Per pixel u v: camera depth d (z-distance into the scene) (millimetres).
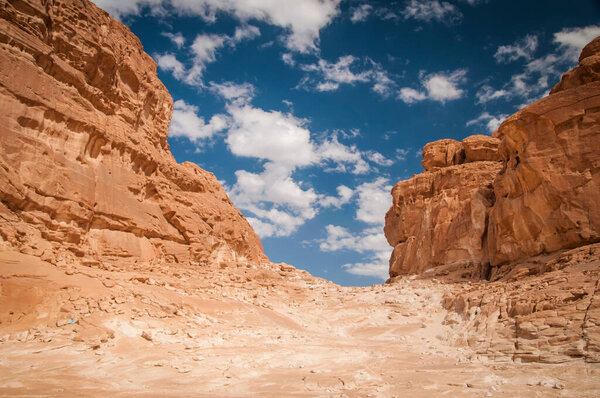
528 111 27250
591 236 23859
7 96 21344
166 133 35562
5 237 19047
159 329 18672
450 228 35375
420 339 21781
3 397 11023
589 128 25312
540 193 26453
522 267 26188
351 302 30016
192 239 32062
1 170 19938
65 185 23172
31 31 23500
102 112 27969
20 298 17078
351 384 13938
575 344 14617
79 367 14234
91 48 26812
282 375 14945
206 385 13578
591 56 26734
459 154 42344
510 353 16062
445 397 12219
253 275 33594
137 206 28391
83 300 18438
